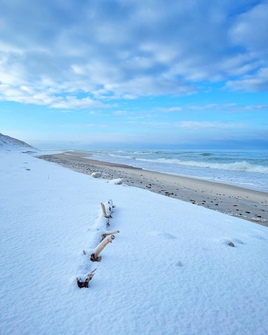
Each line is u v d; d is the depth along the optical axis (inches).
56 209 217.5
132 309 86.4
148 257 130.3
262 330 82.0
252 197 497.4
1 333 71.9
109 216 204.5
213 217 250.5
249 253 150.5
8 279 100.2
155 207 267.7
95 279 104.3
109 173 809.5
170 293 98.3
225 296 99.7
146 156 2374.5
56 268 110.4
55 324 76.9
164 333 76.5
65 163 1146.7
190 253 140.6
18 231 155.6
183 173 955.3
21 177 423.8
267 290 107.1
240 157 1975.9
